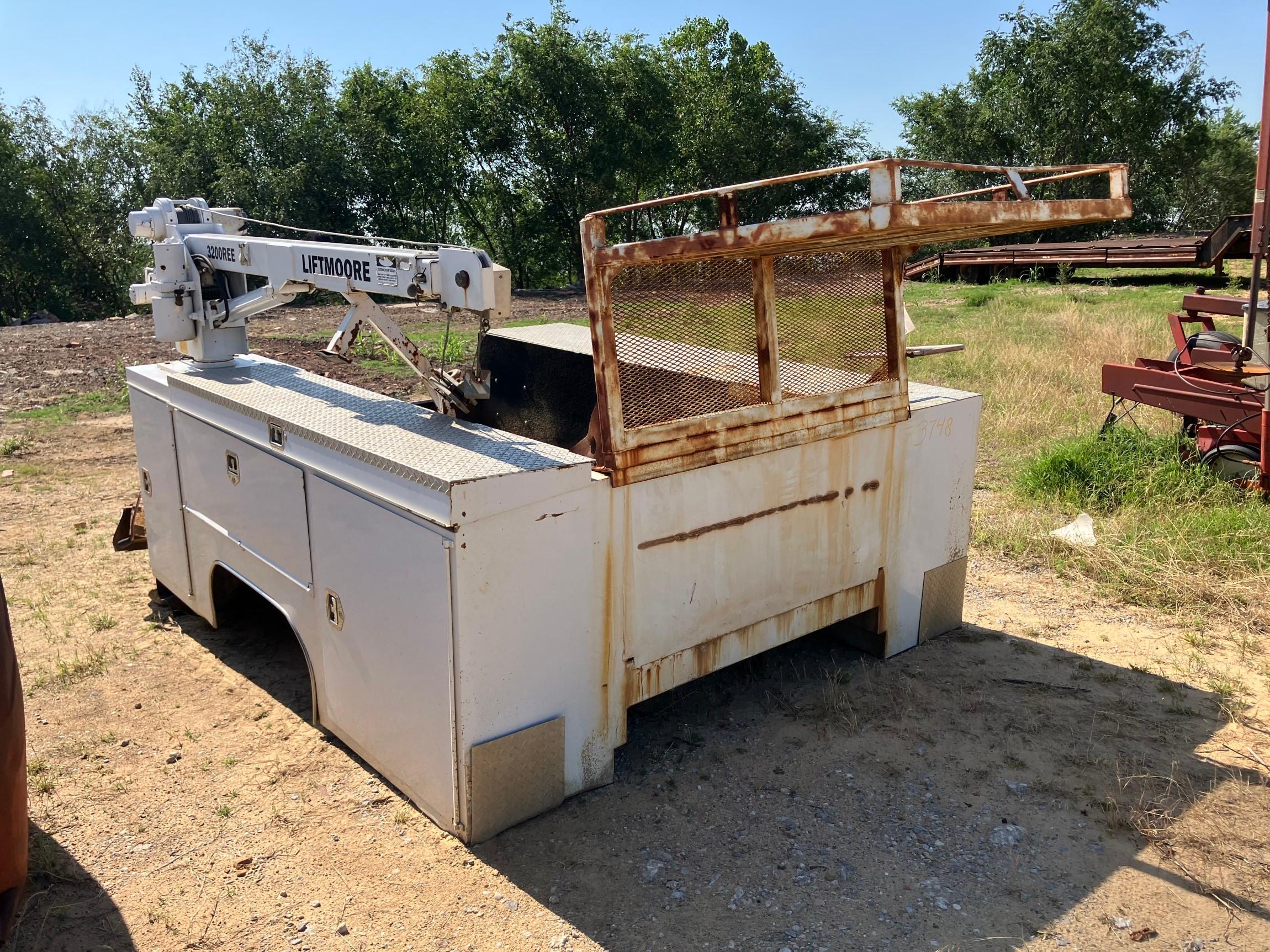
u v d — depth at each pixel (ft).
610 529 9.81
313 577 10.98
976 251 87.40
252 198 100.53
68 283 118.01
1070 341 41.01
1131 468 20.81
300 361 39.73
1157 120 132.16
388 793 10.52
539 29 105.81
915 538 13.52
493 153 112.16
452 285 10.26
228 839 9.78
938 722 12.05
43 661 13.89
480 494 8.61
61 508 21.89
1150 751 11.34
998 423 28.09
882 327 12.27
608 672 10.28
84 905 8.82
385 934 8.42
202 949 8.26
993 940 8.27
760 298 10.73
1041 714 12.22
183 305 14.10
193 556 14.08
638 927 8.48
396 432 10.39
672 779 10.85
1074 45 131.23
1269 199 19.26
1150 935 8.32
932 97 144.77
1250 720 12.00
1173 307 55.62
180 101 107.55
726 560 11.04
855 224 8.38
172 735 11.84
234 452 12.17
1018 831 9.83
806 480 11.66
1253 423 20.13
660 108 112.27
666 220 128.98
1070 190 135.95
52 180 112.47
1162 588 15.98
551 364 13.42
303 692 12.94
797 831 9.88
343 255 11.29
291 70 105.09
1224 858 9.36
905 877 9.13
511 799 9.74
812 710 12.37
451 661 8.98
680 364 10.26
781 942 8.30
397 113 107.86
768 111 125.18
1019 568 17.48
